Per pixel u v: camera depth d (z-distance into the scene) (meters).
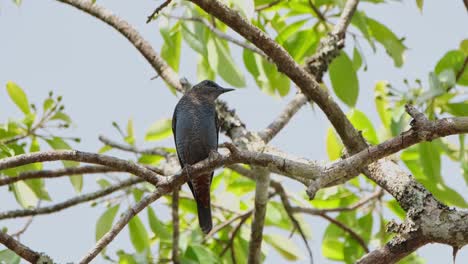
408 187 9.23
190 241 13.05
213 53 12.30
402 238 8.61
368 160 8.41
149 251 12.02
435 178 11.53
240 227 14.09
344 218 14.05
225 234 14.12
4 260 9.42
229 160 9.05
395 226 8.70
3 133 11.65
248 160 8.98
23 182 12.13
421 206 8.80
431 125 8.28
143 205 8.85
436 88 10.62
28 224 12.40
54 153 9.09
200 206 11.40
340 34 12.91
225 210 14.03
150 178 9.04
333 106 9.84
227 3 10.68
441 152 12.70
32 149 11.81
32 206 12.09
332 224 14.11
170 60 13.39
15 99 12.08
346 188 13.84
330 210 13.55
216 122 12.58
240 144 12.05
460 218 8.42
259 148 11.79
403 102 11.27
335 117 9.91
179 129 12.38
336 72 12.45
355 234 13.48
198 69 13.77
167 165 13.21
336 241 14.19
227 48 12.36
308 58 12.95
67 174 11.90
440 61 11.66
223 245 13.91
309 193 8.16
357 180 13.75
